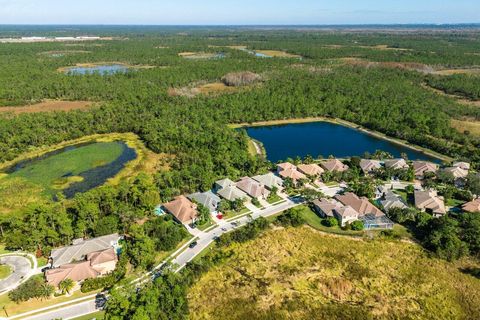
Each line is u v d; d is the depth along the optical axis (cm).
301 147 15000
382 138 15962
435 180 11619
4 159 12875
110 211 9406
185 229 8806
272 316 6606
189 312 6656
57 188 11119
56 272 7150
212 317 6575
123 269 7425
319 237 8856
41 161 13062
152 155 13550
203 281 7419
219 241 8481
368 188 10494
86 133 15550
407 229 9162
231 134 14750
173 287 6875
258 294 7094
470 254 8212
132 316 5988
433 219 9000
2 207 10038
